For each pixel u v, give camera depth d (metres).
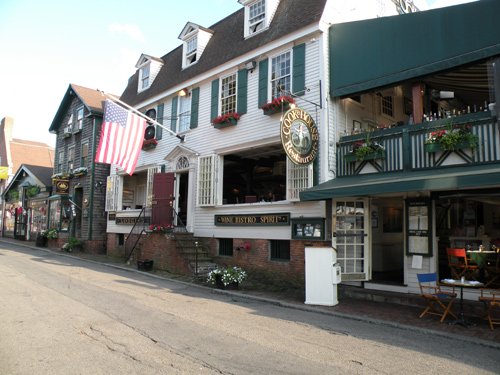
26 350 5.59
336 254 10.14
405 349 6.09
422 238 9.60
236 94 14.12
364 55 10.74
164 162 17.38
